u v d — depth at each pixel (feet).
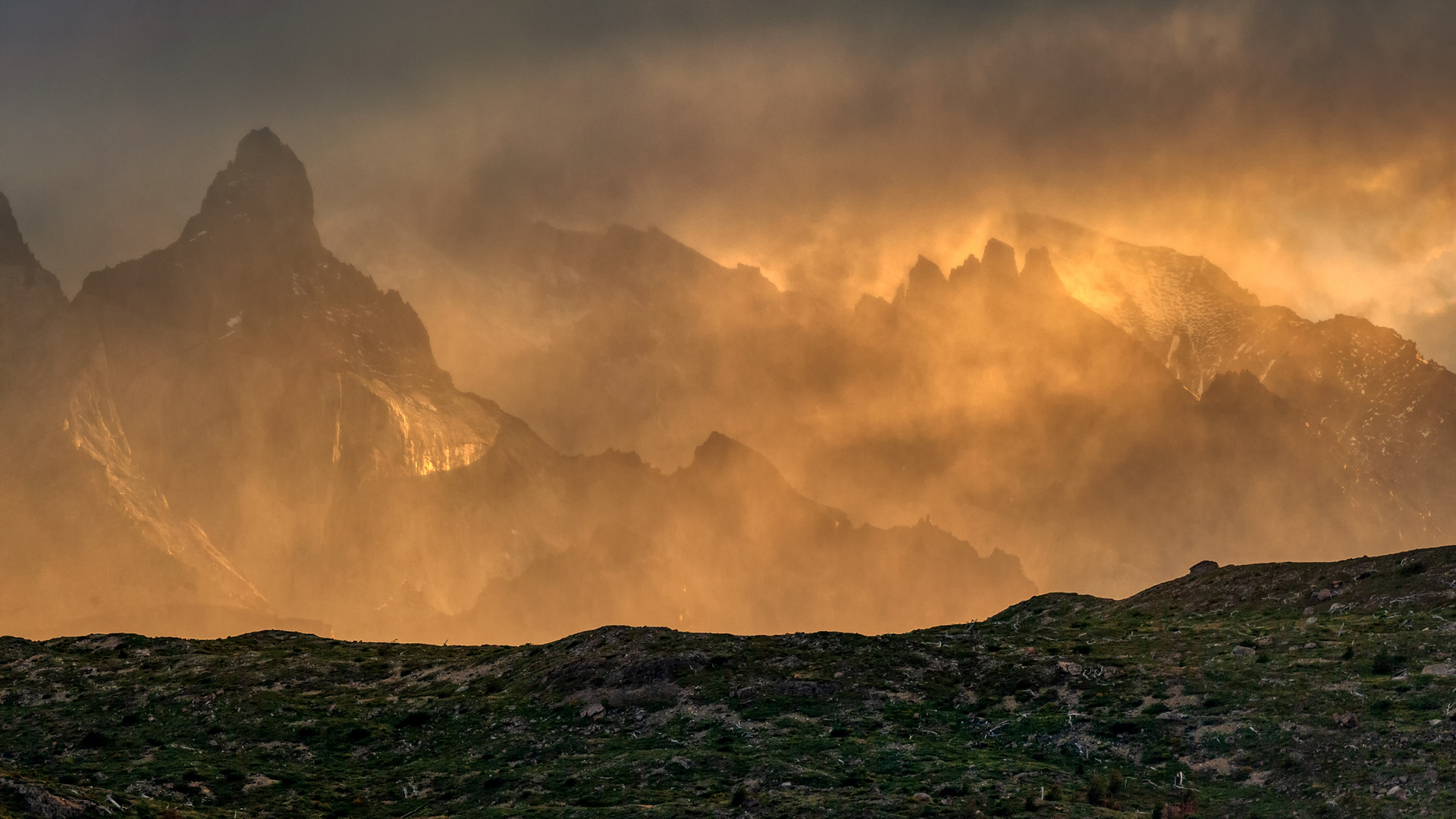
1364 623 552.41
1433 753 419.54
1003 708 537.65
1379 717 452.35
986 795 439.63
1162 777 452.76
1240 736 465.47
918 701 554.46
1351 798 406.21
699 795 458.50
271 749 555.28
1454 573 568.82
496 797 481.05
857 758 489.26
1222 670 525.34
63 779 512.63
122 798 464.24
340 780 521.24
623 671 590.96
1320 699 477.36
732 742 513.86
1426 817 383.65
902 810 426.10
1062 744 491.31
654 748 513.86
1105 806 424.87
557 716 562.25
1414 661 494.18
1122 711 509.35
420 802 490.90
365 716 592.60
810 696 558.56
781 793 451.12
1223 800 427.33
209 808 481.87
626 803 451.94
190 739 568.82
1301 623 572.10
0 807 422.82
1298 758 439.63
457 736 557.74
